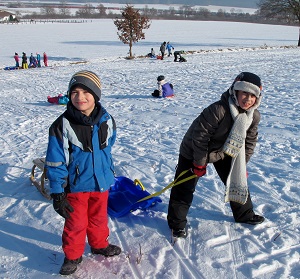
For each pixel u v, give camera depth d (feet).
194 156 10.11
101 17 487.20
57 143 8.57
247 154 10.64
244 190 10.45
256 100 9.52
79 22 347.56
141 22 97.09
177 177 10.99
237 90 9.46
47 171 8.68
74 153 8.85
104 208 9.90
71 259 9.53
